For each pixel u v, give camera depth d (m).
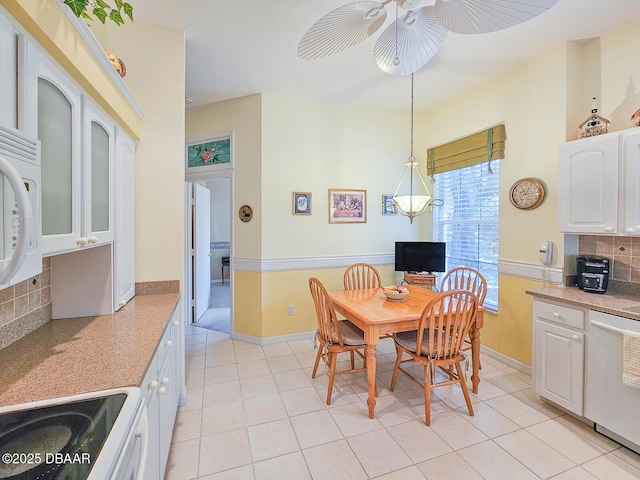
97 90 1.35
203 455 1.76
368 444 1.86
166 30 2.23
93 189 1.46
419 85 3.19
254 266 3.42
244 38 2.36
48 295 1.65
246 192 3.46
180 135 2.25
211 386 2.52
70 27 1.12
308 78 3.02
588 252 2.43
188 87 3.19
